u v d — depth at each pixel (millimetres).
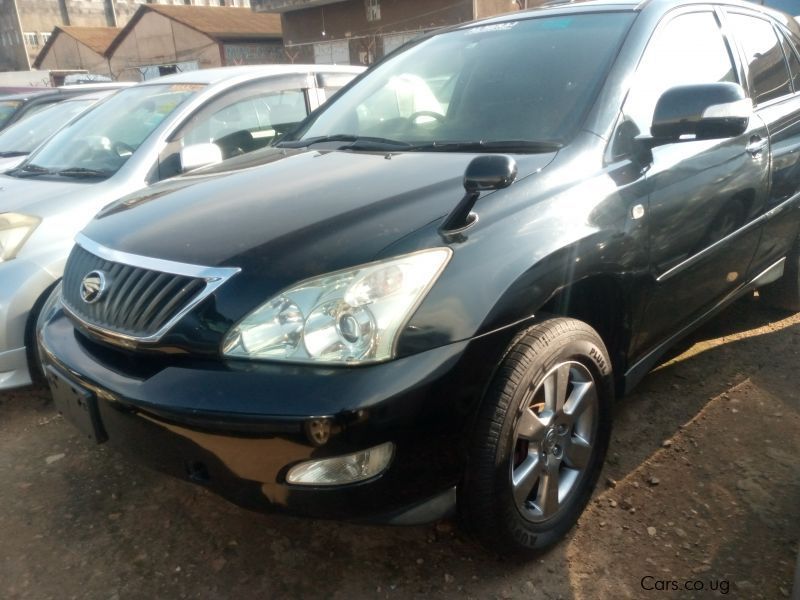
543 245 2152
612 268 2389
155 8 30469
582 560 2338
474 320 1963
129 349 2111
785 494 2592
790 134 3588
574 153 2447
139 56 32125
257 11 26141
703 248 2955
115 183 3932
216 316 1933
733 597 2137
